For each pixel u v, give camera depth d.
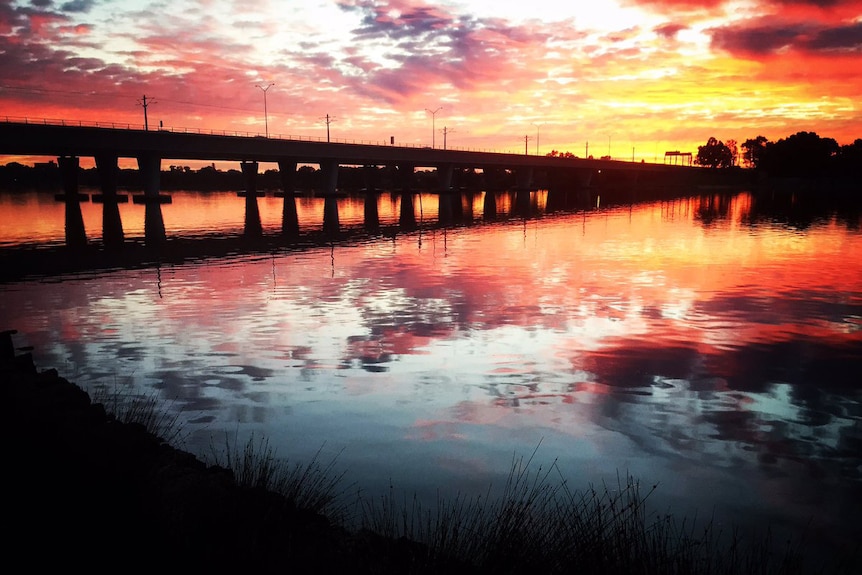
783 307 23.66
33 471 7.50
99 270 36.06
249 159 137.50
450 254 42.94
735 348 17.69
